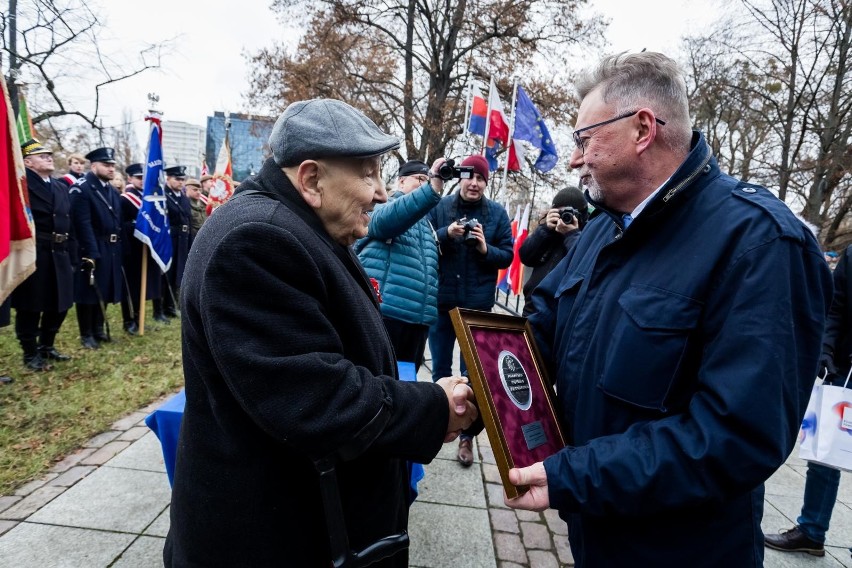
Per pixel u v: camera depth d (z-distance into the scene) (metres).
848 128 11.27
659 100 1.02
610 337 1.04
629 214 1.13
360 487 1.07
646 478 0.87
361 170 1.07
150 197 5.47
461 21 14.35
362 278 1.16
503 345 1.21
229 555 0.97
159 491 2.46
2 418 3.21
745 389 0.84
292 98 14.26
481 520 2.42
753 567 0.99
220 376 0.95
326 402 0.88
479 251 3.14
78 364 4.43
